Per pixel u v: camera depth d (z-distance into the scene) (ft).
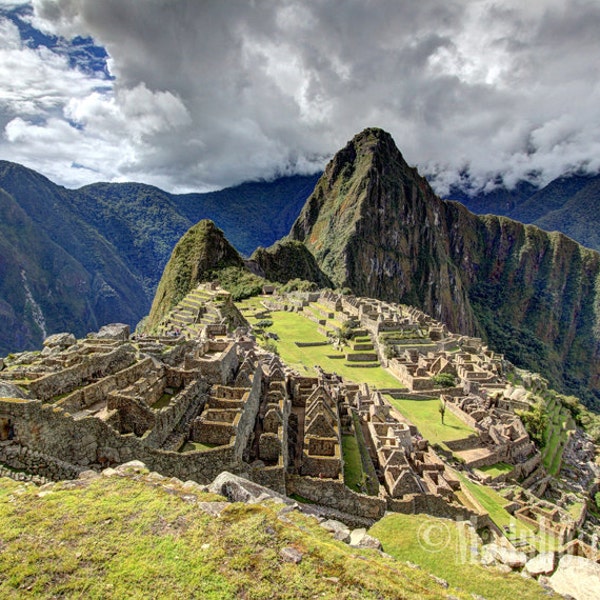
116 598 37.14
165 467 70.49
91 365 90.94
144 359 103.60
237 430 80.07
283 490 82.79
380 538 68.44
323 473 92.84
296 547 43.73
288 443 102.78
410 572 45.85
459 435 199.11
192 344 136.26
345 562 42.83
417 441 151.84
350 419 134.51
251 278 621.31
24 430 59.21
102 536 43.42
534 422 236.43
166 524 45.50
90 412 76.64
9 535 42.57
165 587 38.45
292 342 335.06
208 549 42.60
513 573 58.03
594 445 295.69
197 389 95.14
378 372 293.43
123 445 68.49
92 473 56.39
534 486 188.85
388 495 102.37
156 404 87.56
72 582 38.24
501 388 273.75
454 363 298.56
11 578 38.19
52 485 51.88
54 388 79.82
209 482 73.36
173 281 611.47
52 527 44.14
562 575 54.85
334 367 295.69
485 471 179.73
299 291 582.35
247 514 47.60
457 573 58.18
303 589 39.32
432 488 119.14
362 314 383.04
